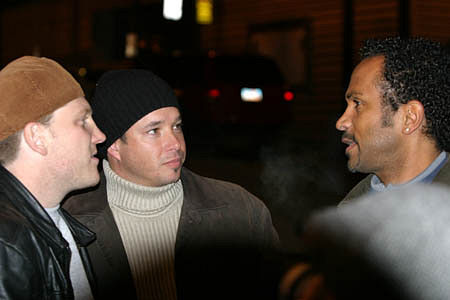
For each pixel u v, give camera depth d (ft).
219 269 6.93
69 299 5.15
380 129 5.49
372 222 3.04
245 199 7.27
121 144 6.79
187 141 38.45
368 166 5.71
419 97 5.30
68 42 68.54
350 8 28.91
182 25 54.60
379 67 5.50
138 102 6.64
